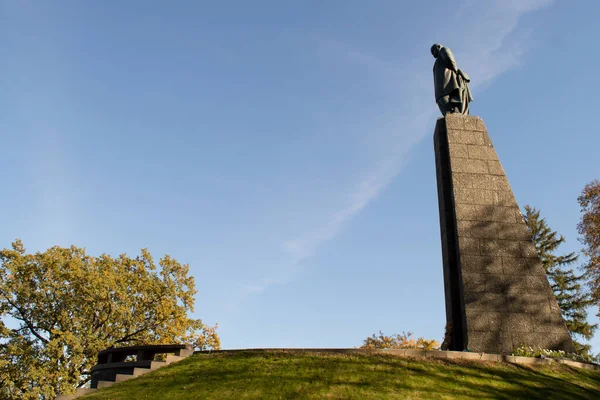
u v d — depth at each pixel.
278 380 16.98
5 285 36.34
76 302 36.91
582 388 17.45
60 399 17.75
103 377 20.38
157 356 25.62
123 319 38.41
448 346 21.70
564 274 38.12
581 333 36.59
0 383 33.47
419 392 16.11
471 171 24.61
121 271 40.78
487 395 16.23
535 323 21.25
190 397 16.16
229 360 19.06
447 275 23.34
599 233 31.62
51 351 34.34
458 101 26.83
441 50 28.09
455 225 23.42
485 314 21.33
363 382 16.66
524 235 23.19
